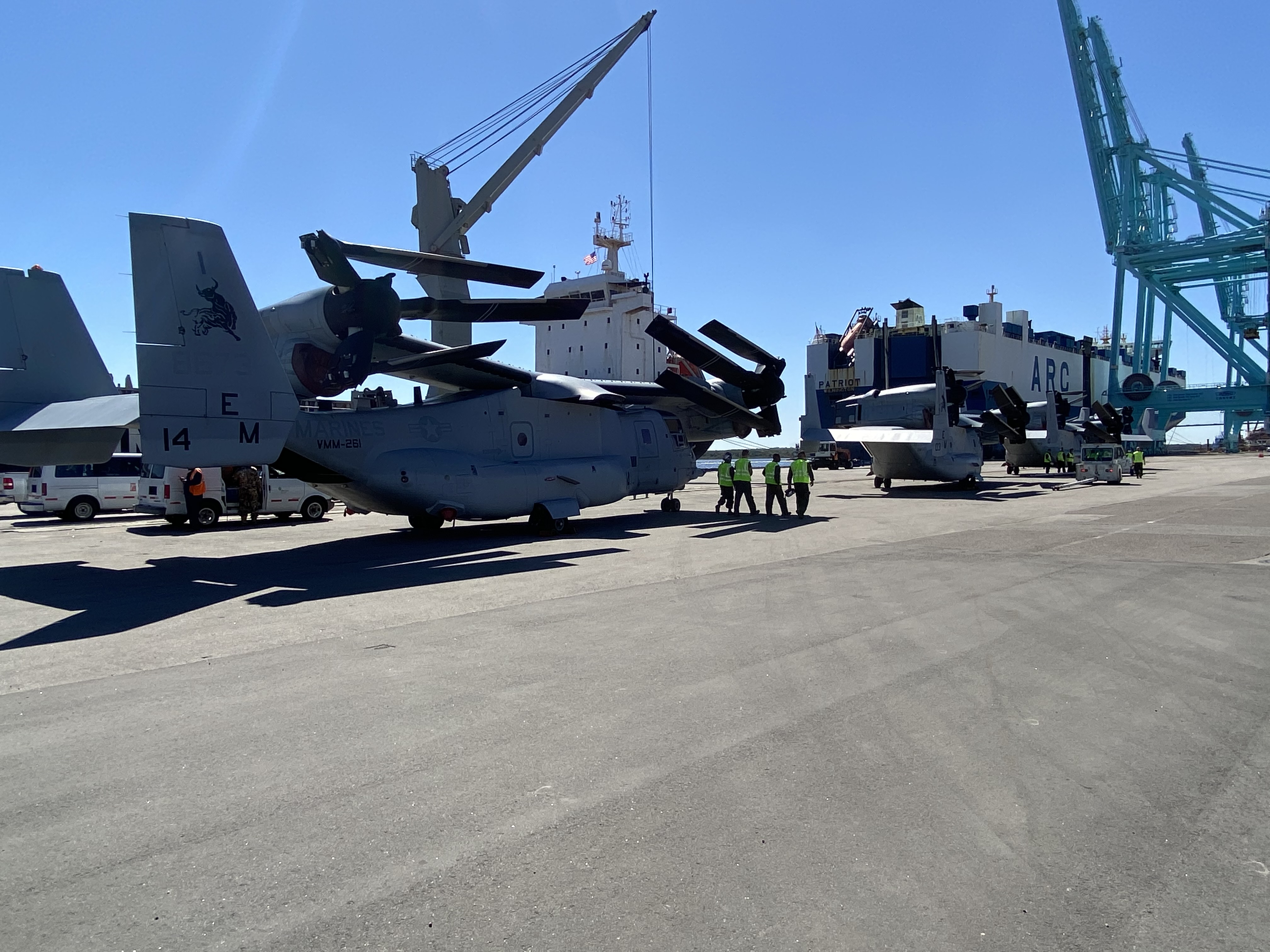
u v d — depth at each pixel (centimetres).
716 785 400
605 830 352
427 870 318
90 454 1218
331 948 267
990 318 7825
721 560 1217
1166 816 367
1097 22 7162
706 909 291
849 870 318
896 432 3058
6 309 1151
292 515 2238
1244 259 6869
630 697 542
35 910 291
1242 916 288
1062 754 441
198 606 874
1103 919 285
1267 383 6769
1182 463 6212
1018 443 3350
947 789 396
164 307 988
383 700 535
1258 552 1247
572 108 3042
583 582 1022
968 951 266
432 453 1461
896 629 743
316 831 351
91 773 415
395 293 1250
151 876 314
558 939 272
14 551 1434
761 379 1941
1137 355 7794
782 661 632
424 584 1012
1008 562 1173
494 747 451
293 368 1284
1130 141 7188
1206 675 595
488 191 3028
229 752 444
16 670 618
